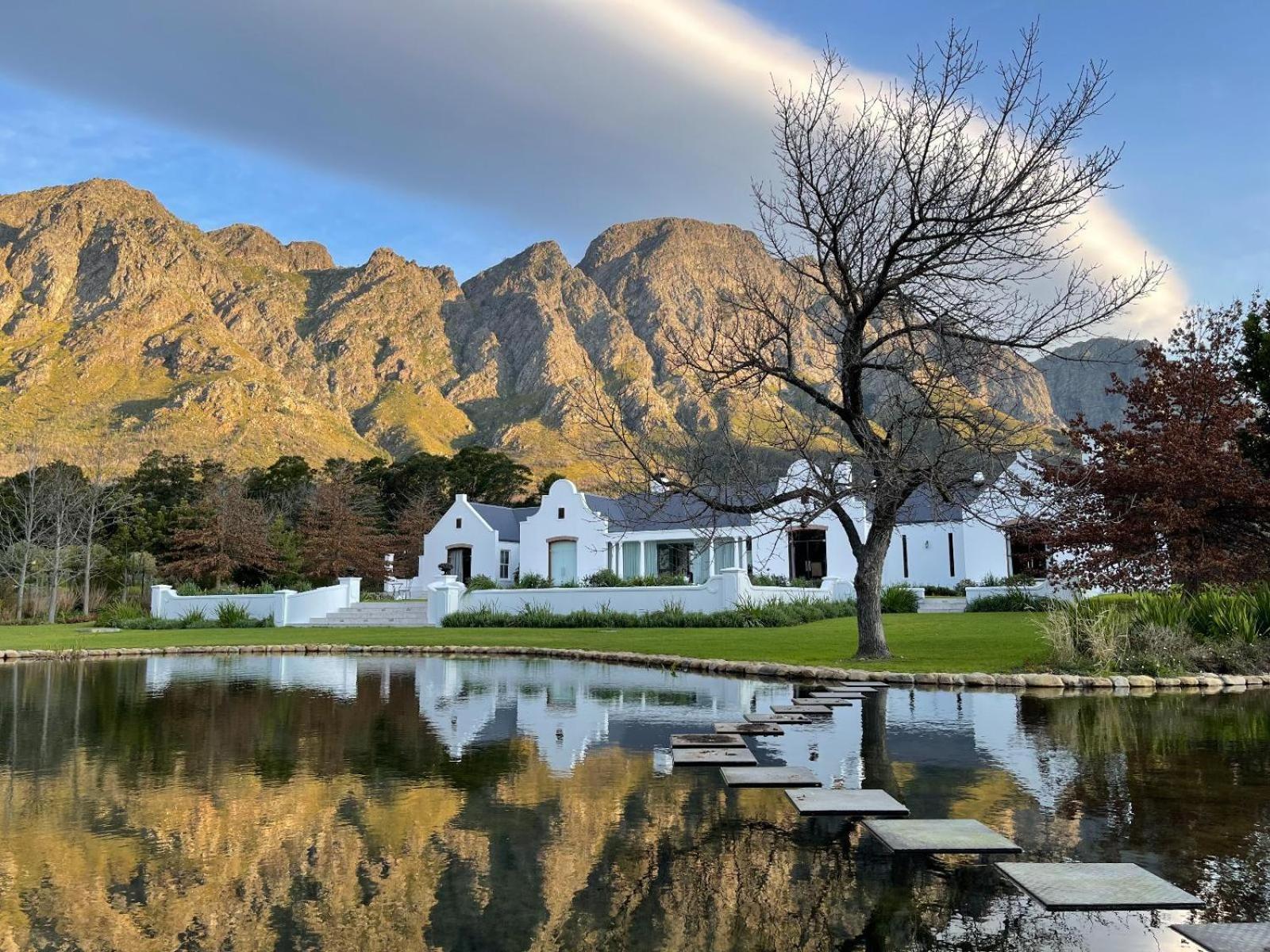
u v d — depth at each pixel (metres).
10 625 35.81
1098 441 18.50
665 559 37.75
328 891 4.21
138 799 6.02
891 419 15.48
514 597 29.30
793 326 15.54
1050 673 13.05
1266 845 4.90
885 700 11.22
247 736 8.66
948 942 3.62
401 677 14.87
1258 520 16.84
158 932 3.70
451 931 3.72
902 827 5.27
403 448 198.38
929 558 34.62
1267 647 14.11
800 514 14.95
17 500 54.66
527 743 8.18
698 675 14.56
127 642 24.75
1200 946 3.59
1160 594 17.33
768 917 3.88
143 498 68.12
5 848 4.89
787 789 6.26
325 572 45.62
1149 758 7.31
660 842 5.00
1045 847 4.88
